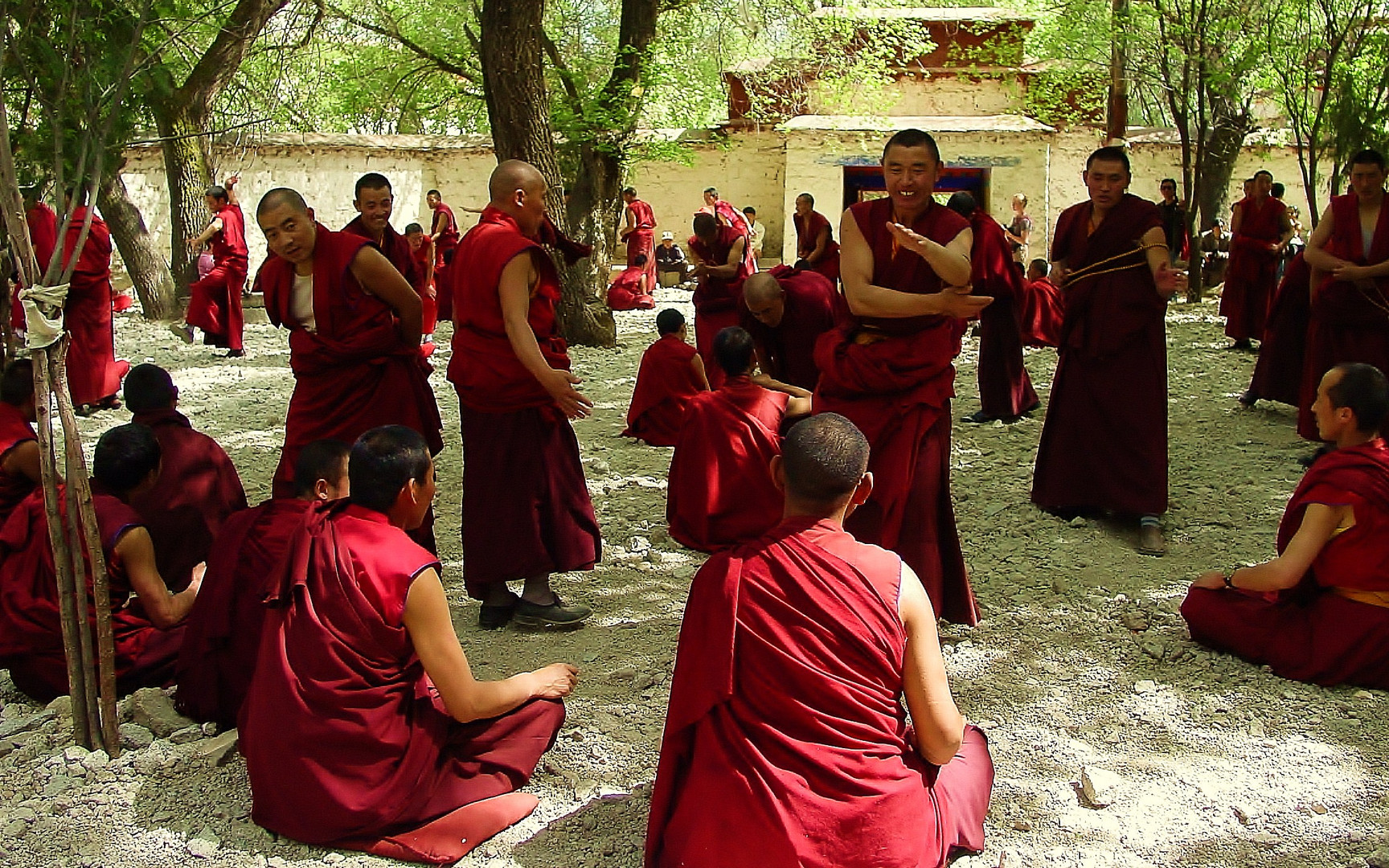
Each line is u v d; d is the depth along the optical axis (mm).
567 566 4766
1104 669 4305
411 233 13258
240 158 18859
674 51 16156
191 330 12492
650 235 18000
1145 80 17953
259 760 3156
